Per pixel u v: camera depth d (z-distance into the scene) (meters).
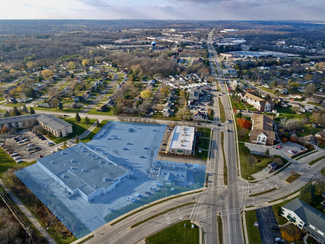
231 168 113.50
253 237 77.06
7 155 121.44
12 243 74.50
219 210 87.94
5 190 96.69
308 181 104.62
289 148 131.62
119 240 75.25
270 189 99.31
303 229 79.44
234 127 157.00
